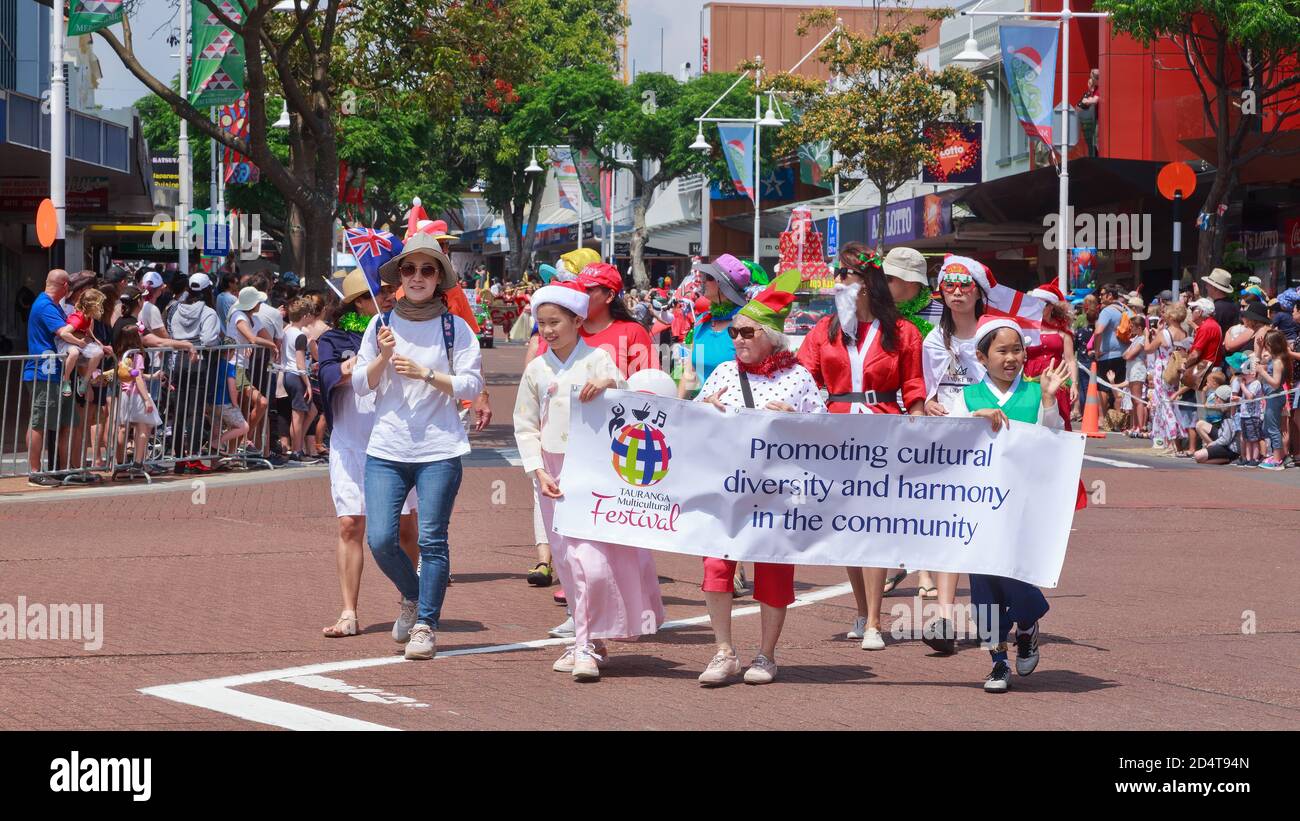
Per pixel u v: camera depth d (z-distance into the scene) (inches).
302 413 733.9
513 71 1082.1
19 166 1080.8
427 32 1041.5
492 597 412.8
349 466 351.6
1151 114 1477.6
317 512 568.4
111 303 658.2
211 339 691.4
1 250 1536.7
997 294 349.1
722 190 2539.4
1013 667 323.6
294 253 1198.9
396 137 2086.6
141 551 473.4
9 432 643.5
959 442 300.5
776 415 301.6
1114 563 472.7
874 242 1829.5
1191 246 1344.7
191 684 295.1
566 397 330.3
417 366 320.5
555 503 313.3
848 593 423.5
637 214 2647.6
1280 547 505.7
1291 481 701.3
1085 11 1566.2
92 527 526.3
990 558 298.7
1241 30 1049.5
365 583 427.2
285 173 927.0
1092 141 1534.2
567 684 303.9
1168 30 1131.3
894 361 350.0
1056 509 299.1
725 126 1972.2
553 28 2955.2
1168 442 829.8
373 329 329.4
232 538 503.8
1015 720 274.1
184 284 801.6
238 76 922.1
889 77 1756.9
